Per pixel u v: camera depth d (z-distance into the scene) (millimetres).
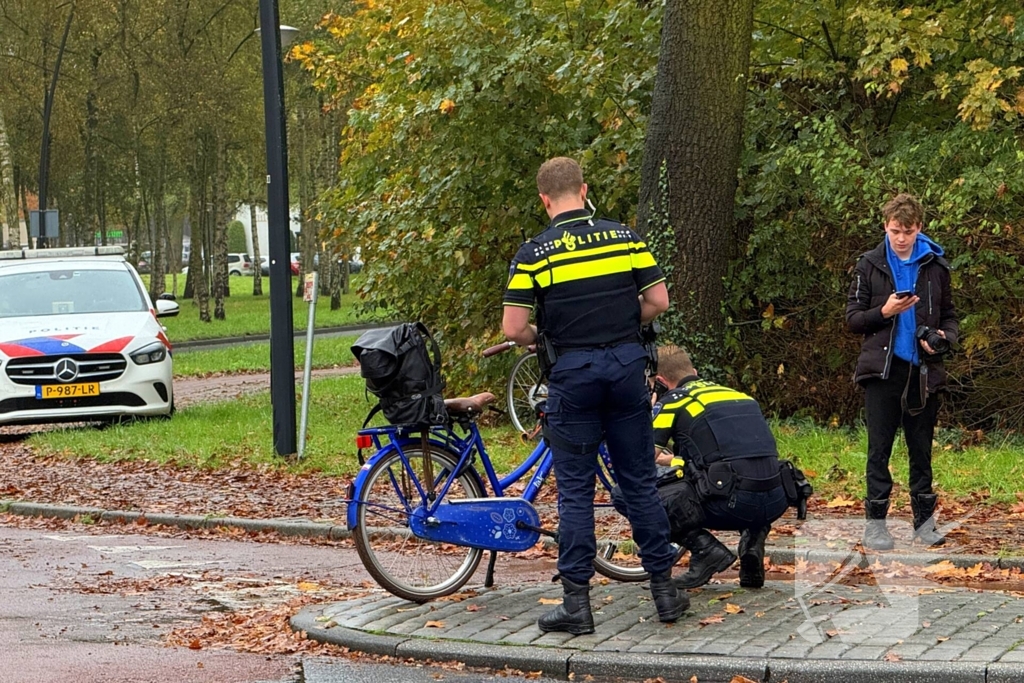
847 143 14164
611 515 8102
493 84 15742
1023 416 12812
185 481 13258
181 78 49438
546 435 6785
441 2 15734
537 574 8477
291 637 6980
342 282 68938
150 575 9000
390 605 7379
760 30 15195
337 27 20859
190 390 26906
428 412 7270
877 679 5711
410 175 17500
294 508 11367
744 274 14141
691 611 6934
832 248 13625
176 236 108688
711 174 13203
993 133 13188
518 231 16469
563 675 6156
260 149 56625
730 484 7062
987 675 5605
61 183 55562
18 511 12227
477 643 6492
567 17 16109
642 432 6719
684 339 13234
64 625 7453
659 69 13398
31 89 47844
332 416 18906
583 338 6578
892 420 8266
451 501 7383
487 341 16781
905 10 14039
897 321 8219
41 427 20203
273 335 14086
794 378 14305
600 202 15711
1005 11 14055
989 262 12625
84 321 18469
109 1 48031
